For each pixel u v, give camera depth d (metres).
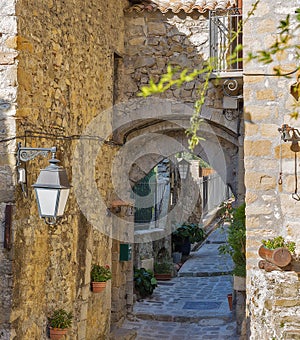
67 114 6.81
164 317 10.20
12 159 5.36
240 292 9.11
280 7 6.45
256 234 6.46
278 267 5.78
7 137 5.39
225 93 8.75
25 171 5.48
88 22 7.62
